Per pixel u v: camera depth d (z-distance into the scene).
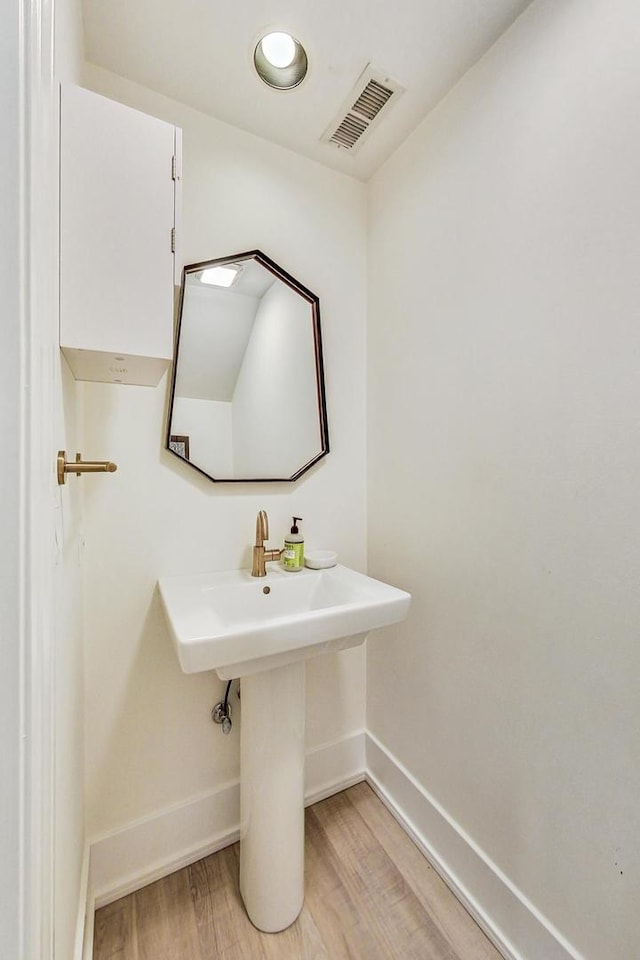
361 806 1.47
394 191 1.42
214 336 1.28
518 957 0.97
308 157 1.44
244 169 1.32
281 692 1.07
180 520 1.24
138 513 1.18
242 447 1.33
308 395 1.46
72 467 0.65
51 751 0.49
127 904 1.12
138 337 0.75
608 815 0.81
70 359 0.77
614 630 0.80
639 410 0.76
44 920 0.45
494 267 1.05
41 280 0.43
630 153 0.76
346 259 1.53
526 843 0.97
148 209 0.76
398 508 1.43
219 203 1.28
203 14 0.98
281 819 1.07
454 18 0.98
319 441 1.48
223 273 1.29
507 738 1.03
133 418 1.17
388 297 1.46
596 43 0.81
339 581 1.26
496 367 1.05
